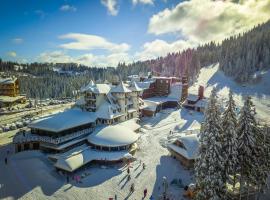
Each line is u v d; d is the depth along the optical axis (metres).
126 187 38.19
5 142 55.78
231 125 29.92
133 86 74.44
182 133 64.75
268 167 33.91
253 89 128.88
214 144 28.55
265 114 88.94
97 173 42.31
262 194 37.59
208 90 135.12
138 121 73.38
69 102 118.19
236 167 32.38
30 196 33.94
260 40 170.12
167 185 38.59
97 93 61.25
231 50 178.62
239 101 109.12
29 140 49.69
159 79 106.62
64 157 42.31
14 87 111.12
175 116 84.31
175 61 195.25
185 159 46.00
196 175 30.52
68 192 35.75
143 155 51.34
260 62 150.50
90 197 34.97
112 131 52.28
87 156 45.06
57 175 40.50
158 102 89.81
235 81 145.62
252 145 30.77
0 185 35.91
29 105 100.50
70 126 50.22
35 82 175.50
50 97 163.00
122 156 46.56
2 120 76.25
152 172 43.50
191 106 94.06
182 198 35.28
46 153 48.53
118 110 65.69
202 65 192.75
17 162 43.91
